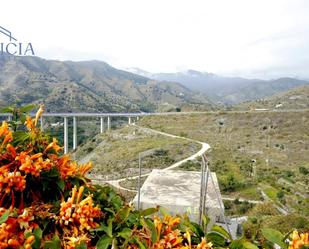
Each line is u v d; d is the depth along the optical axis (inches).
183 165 1501.0
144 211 54.7
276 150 1902.1
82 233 47.4
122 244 49.1
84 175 58.3
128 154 1720.0
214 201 223.9
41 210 48.9
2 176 46.6
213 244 49.8
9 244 41.7
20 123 58.4
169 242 47.1
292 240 43.8
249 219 466.3
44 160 54.2
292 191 1207.6
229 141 2084.2
